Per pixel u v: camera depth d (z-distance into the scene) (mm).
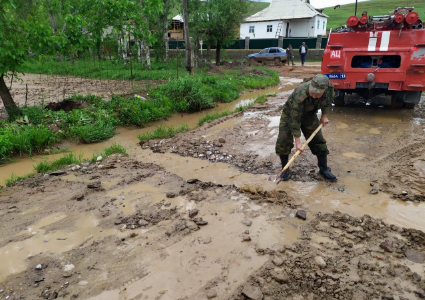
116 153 6562
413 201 4242
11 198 4680
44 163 6004
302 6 40156
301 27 40375
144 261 3242
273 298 2723
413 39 7418
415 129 7086
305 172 5164
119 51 24703
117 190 4824
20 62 7934
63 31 8711
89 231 3793
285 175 4883
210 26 22906
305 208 4141
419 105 9422
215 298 2746
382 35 7652
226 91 12641
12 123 7434
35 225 3945
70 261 3277
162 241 3553
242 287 2852
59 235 3727
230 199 4441
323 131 7129
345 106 9461
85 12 9047
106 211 4215
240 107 10188
